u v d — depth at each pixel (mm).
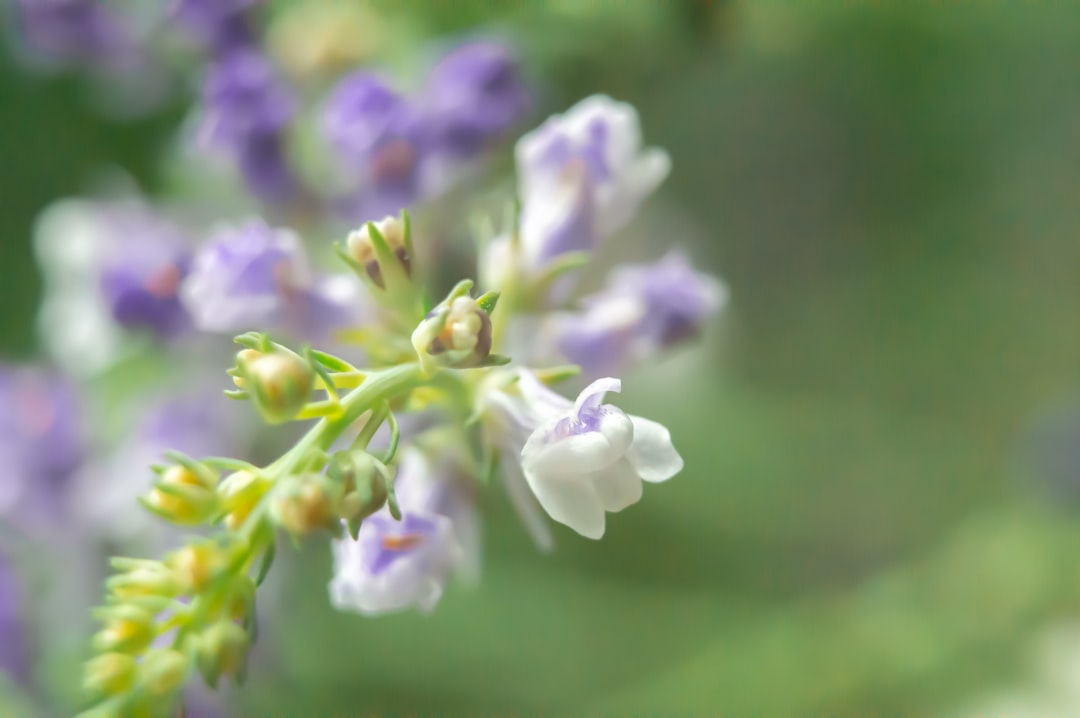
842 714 346
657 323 208
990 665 354
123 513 250
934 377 425
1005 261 435
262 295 201
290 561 266
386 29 274
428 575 188
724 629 354
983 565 372
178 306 237
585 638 346
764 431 383
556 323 205
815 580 378
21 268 359
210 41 260
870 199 436
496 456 188
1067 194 425
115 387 260
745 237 434
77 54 285
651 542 360
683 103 401
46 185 358
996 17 336
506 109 234
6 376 265
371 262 187
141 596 171
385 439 197
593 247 206
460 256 236
